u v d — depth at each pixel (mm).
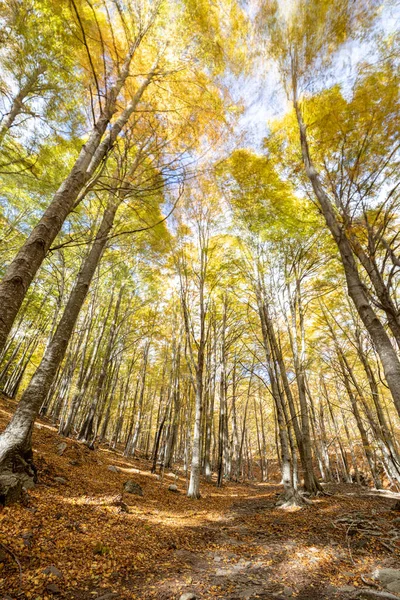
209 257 13406
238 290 15328
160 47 5250
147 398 26281
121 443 28578
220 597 3615
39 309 18672
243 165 6988
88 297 17484
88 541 4559
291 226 8602
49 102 5418
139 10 4746
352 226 3498
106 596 3305
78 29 4277
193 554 5156
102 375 15297
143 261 15289
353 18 3311
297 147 5441
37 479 6090
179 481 15023
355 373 16422
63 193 3602
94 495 7262
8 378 25203
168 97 5703
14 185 7926
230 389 26234
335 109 3602
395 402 2637
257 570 4535
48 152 6652
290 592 3805
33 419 6016
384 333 2969
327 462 21797
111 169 6867
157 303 19750
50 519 4852
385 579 4062
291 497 9508
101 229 7945
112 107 4520
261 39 4352
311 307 14328
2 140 6168
